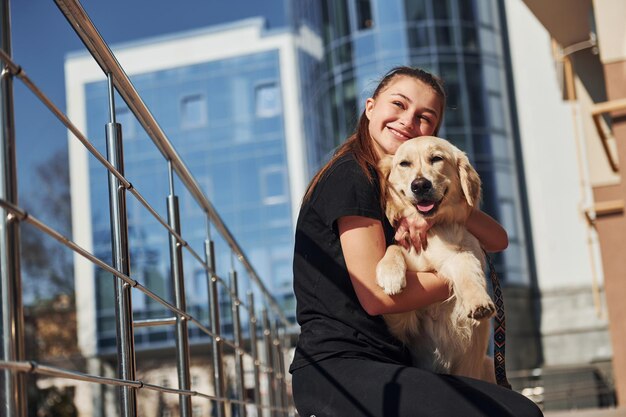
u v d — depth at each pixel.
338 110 21.50
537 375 19.62
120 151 2.24
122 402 2.15
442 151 2.61
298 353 2.22
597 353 20.80
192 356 24.16
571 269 21.30
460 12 21.38
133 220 25.77
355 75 21.17
